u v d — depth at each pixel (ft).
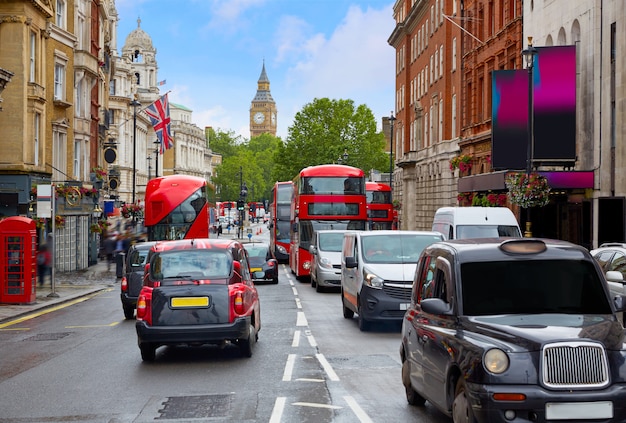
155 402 33.96
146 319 44.04
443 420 29.84
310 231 116.47
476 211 80.79
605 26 105.29
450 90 196.34
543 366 22.91
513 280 27.40
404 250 61.93
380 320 57.88
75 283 119.03
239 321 44.29
